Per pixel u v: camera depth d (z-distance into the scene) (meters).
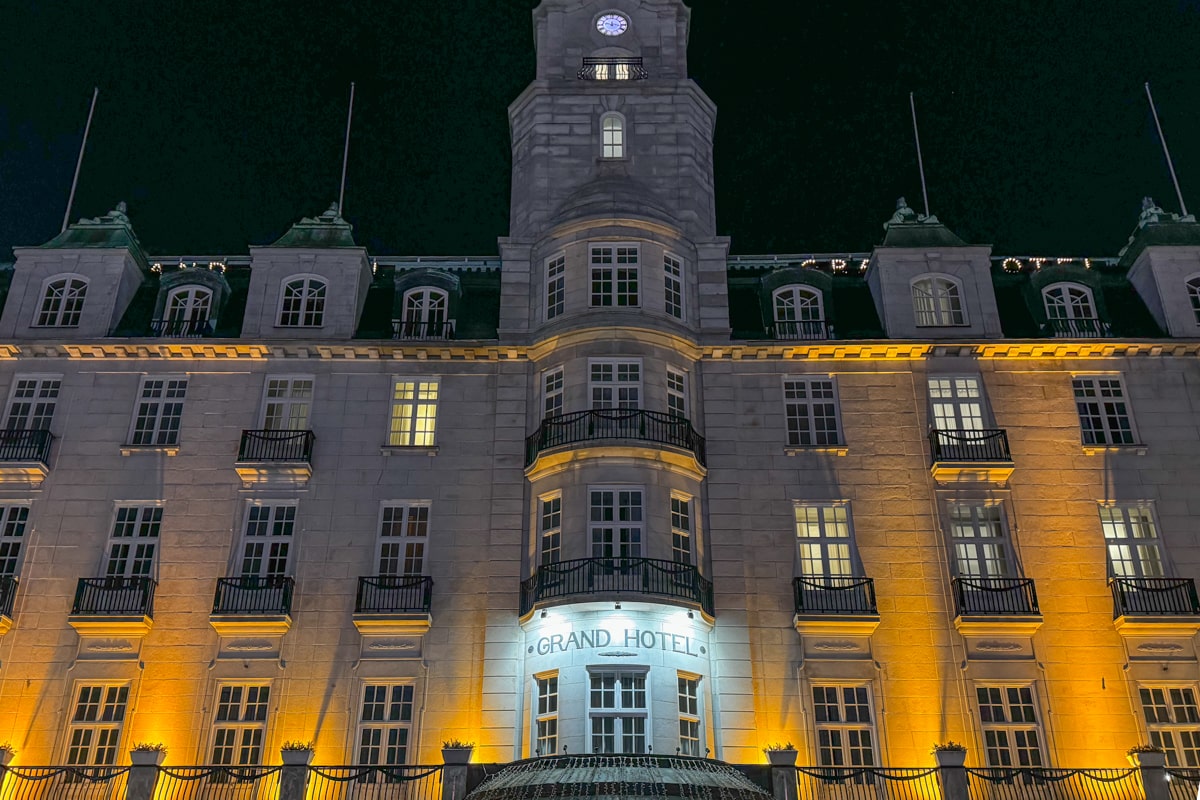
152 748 28.50
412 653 31.34
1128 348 35.03
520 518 33.06
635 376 34.06
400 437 34.50
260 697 30.97
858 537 32.84
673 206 37.94
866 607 31.62
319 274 36.66
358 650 31.41
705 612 31.16
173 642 31.44
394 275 38.16
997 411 34.50
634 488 32.12
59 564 32.34
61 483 33.38
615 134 39.28
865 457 33.91
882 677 31.09
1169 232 37.34
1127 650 31.41
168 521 32.94
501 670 31.11
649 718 29.39
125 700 30.91
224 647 31.38
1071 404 34.62
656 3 41.66
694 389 34.97
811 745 30.27
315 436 34.16
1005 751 30.31
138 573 32.38
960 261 36.84
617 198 36.81
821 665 31.20
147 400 34.72
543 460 32.78
